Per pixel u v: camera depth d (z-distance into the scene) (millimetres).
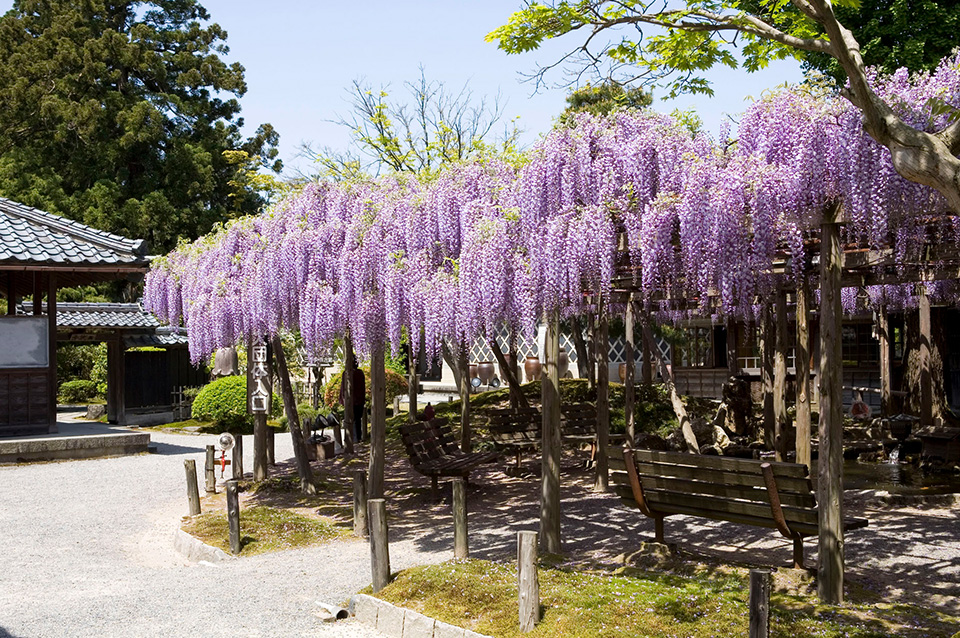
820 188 5543
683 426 12094
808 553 6809
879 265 7102
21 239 15148
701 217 5941
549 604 5406
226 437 12664
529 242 6613
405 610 5625
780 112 5816
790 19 7500
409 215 7984
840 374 5527
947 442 11305
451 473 9930
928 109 5582
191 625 5855
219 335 10227
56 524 9789
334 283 8617
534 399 16438
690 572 6160
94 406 24672
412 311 7836
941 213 5793
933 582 5934
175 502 11039
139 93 31391
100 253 15586
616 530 8047
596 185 6496
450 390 25594
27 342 15562
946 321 17953
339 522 9164
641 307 12219
